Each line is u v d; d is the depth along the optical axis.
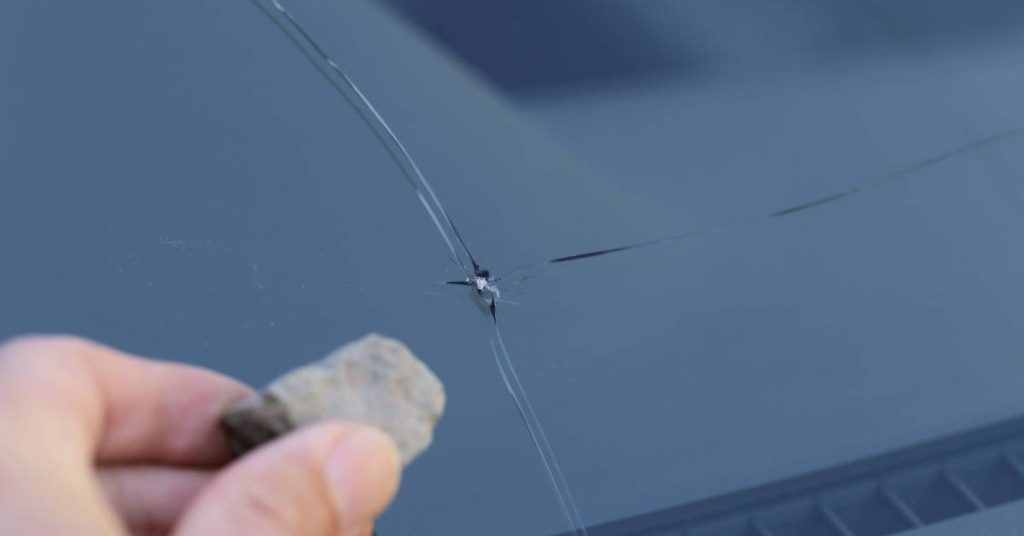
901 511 0.42
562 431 0.42
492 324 0.43
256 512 0.33
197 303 0.42
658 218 0.46
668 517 0.41
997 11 0.53
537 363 0.43
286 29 0.47
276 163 0.45
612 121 0.48
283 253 0.43
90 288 0.42
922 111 0.50
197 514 0.33
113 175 0.44
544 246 0.45
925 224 0.47
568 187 0.46
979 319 0.46
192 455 0.36
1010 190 0.49
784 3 0.52
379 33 0.48
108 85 0.45
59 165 0.43
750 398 0.43
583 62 0.49
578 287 0.44
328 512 0.33
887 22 0.52
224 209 0.44
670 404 0.43
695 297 0.45
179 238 0.43
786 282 0.46
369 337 0.36
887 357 0.44
